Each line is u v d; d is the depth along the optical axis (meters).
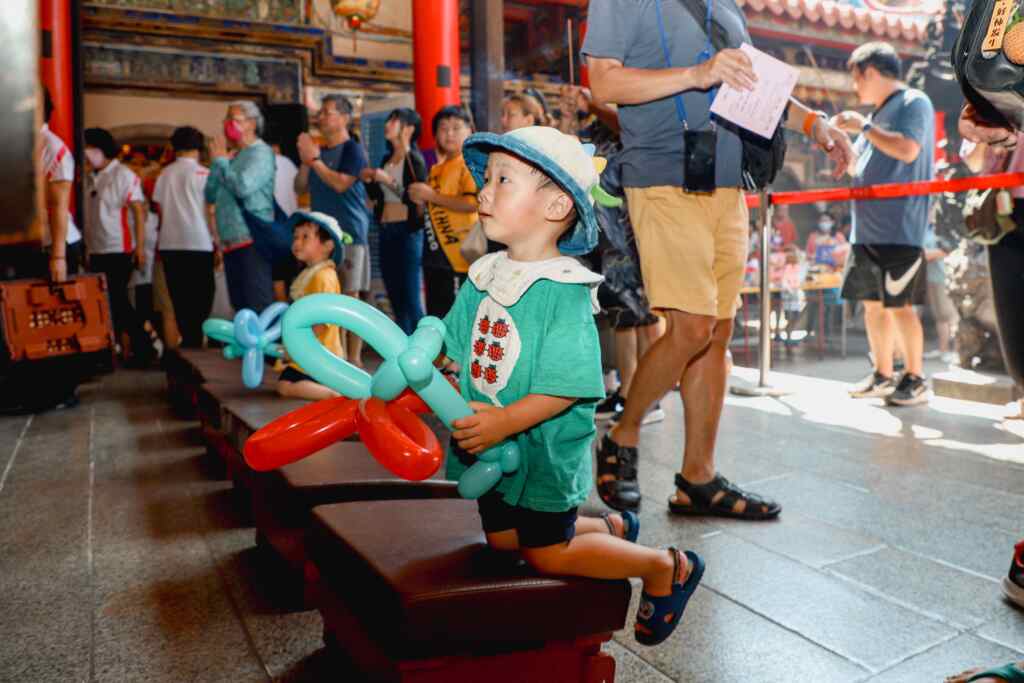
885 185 4.55
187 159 6.60
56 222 4.79
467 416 1.38
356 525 1.70
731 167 2.58
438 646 1.38
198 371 4.10
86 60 9.64
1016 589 2.05
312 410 1.48
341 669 1.79
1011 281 2.66
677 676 1.74
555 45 11.65
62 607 2.15
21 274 5.01
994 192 2.60
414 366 1.33
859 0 10.70
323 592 1.78
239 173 5.12
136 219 7.33
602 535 1.57
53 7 7.19
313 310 1.42
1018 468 3.35
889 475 3.27
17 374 4.91
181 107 10.22
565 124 4.05
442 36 6.35
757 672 1.75
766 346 5.38
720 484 2.79
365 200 5.43
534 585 1.44
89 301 5.07
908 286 4.69
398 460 1.32
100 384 6.29
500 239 1.49
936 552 2.42
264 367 4.14
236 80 10.25
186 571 2.39
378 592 1.44
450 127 4.50
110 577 2.35
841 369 6.55
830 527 2.66
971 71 1.49
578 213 1.49
